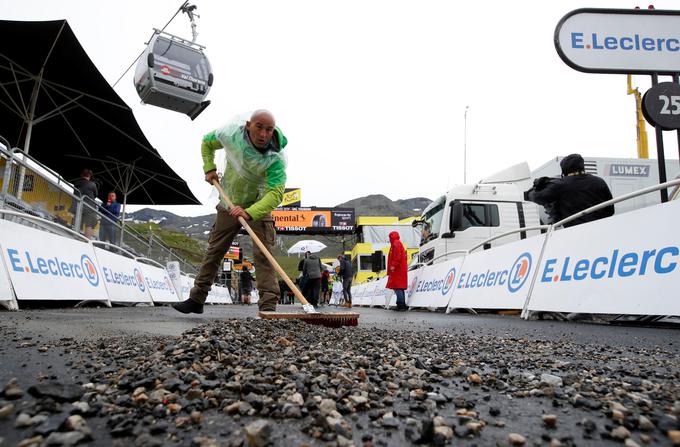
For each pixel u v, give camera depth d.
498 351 2.69
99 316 4.64
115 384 1.54
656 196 9.54
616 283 4.16
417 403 1.47
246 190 4.49
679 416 1.33
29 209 6.98
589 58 5.70
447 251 9.70
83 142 13.02
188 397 1.40
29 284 5.30
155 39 10.59
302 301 3.92
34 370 1.76
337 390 1.55
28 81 10.00
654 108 5.19
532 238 5.72
